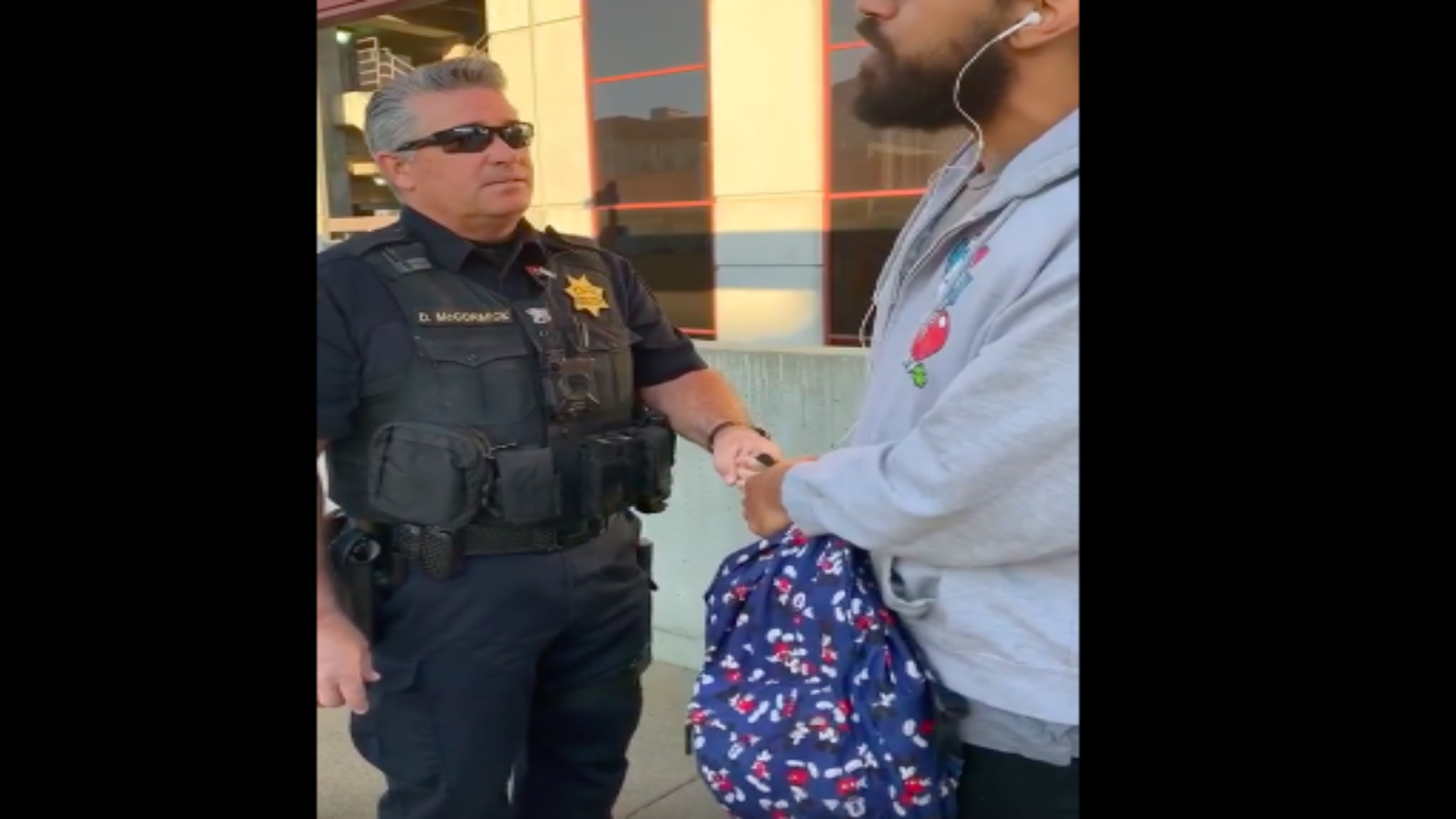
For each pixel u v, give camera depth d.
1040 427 0.98
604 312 1.79
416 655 1.62
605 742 1.88
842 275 5.38
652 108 5.98
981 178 1.22
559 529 1.67
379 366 1.56
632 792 2.57
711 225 5.82
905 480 1.09
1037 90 1.10
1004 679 1.10
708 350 2.96
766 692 1.25
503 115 1.62
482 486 1.57
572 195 6.38
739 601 1.33
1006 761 1.16
